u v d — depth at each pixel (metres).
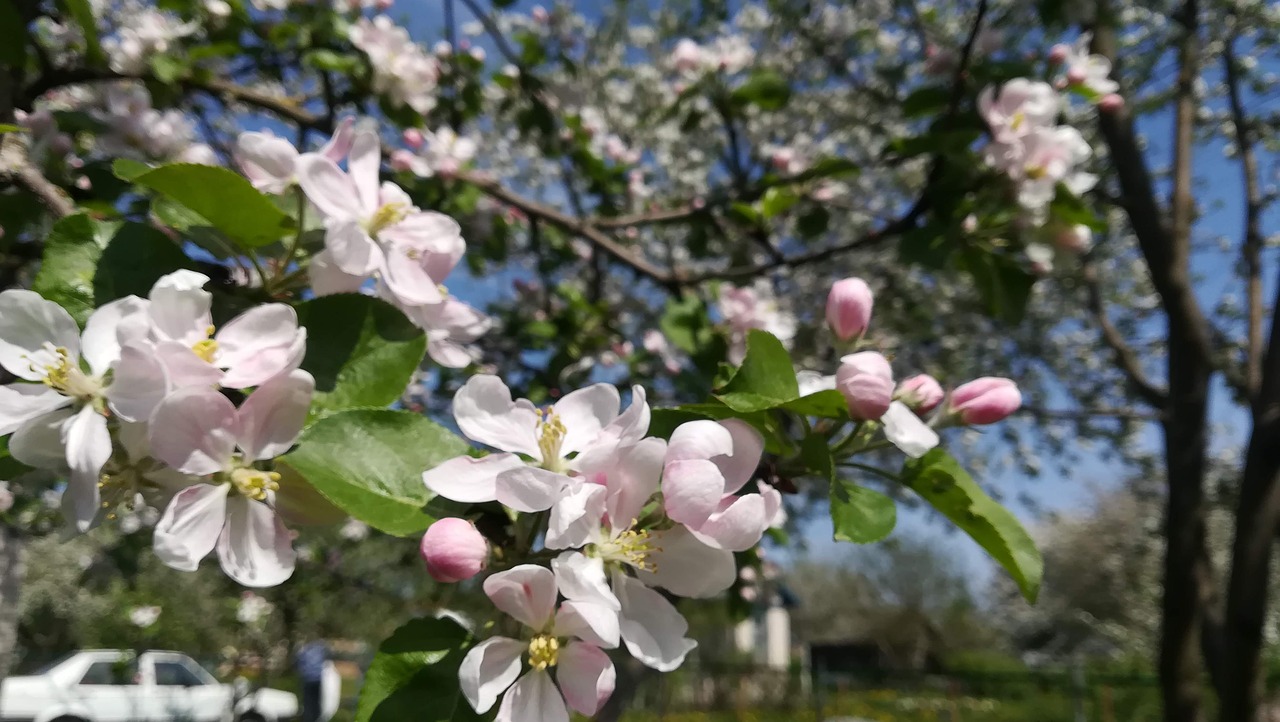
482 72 3.98
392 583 7.04
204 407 0.92
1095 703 11.96
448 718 0.98
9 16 1.54
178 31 2.93
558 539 0.96
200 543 0.92
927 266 2.28
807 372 1.36
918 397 1.44
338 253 1.11
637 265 3.19
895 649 23.69
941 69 2.93
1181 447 4.23
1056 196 2.35
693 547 1.07
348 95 3.13
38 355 0.95
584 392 1.16
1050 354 7.86
